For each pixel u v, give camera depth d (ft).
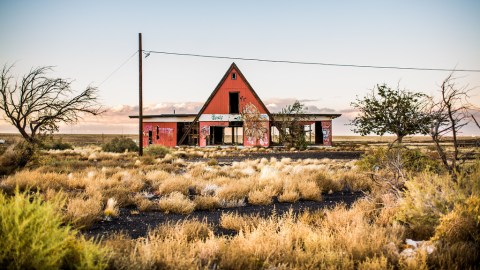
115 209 26.96
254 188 37.42
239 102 132.67
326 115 136.15
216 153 102.73
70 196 30.14
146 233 21.85
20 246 10.64
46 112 71.51
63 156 80.79
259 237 18.17
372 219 24.25
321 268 14.24
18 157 51.96
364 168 43.55
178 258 14.42
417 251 15.67
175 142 137.18
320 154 105.81
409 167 35.42
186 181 41.06
